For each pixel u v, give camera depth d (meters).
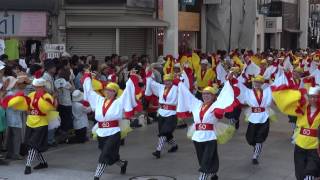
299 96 8.12
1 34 19.28
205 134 9.21
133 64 16.66
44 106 10.24
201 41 30.03
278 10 41.22
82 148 12.85
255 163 11.04
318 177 8.06
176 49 24.19
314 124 8.06
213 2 29.27
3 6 19.16
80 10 21.38
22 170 10.54
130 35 22.61
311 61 22.61
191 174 10.23
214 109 9.13
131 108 9.66
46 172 10.37
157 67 16.69
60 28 20.52
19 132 11.48
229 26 30.89
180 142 13.59
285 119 17.45
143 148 12.82
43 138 10.41
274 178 9.93
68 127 13.34
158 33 24.08
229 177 9.98
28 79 11.05
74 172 10.38
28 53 19.66
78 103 13.36
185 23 27.89
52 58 14.58
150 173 10.32
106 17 21.64
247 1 32.94
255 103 11.06
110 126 9.66
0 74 11.25
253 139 11.09
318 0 53.31
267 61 19.05
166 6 24.14
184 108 9.77
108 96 9.73
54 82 13.04
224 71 18.11
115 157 9.73
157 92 12.15
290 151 12.42
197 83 16.53
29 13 19.55
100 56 21.75
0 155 11.13
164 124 11.78
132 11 22.52
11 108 11.02
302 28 47.91
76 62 15.09
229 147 12.86
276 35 42.06
